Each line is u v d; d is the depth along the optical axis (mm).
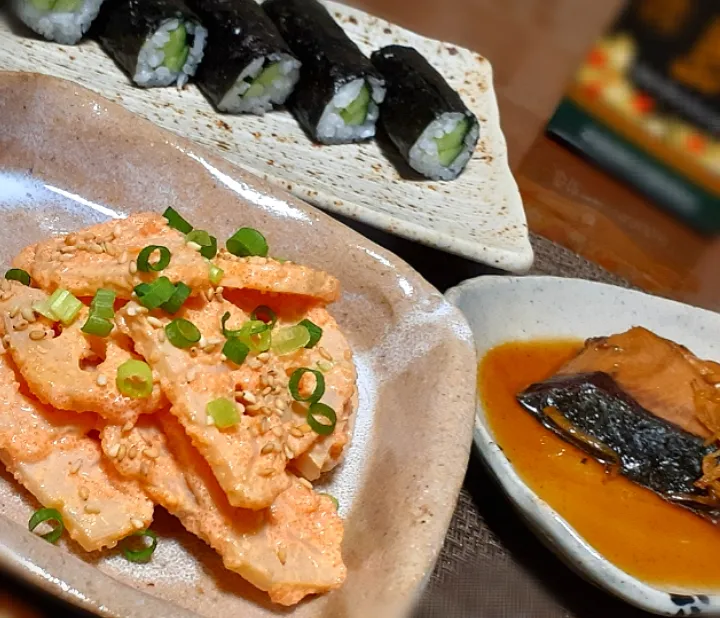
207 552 265
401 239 371
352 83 399
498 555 307
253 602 256
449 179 410
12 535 202
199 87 400
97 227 283
